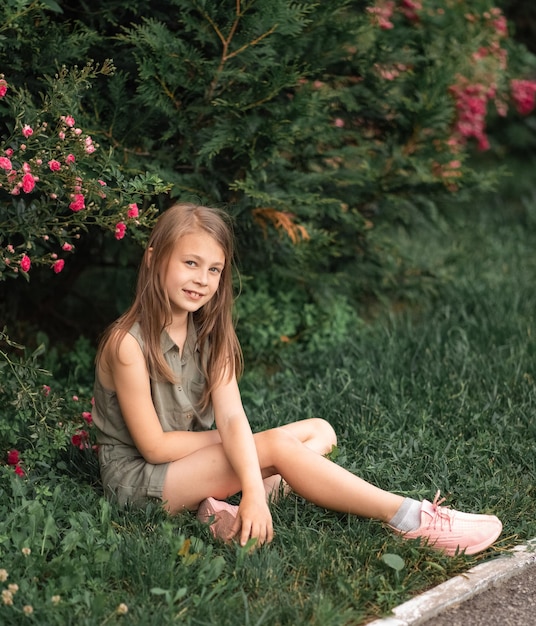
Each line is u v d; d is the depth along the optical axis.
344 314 4.49
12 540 2.48
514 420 3.49
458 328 4.45
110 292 4.71
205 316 2.81
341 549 2.58
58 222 2.84
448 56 4.68
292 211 3.85
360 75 3.99
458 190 4.59
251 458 2.61
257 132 3.45
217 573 2.36
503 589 2.52
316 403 3.64
